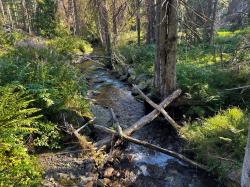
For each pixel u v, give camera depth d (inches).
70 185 213.6
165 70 352.5
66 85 315.9
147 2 297.0
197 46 556.4
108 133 299.0
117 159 259.0
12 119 221.1
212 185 227.9
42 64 329.4
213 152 248.5
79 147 262.2
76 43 814.5
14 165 192.9
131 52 599.2
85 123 301.1
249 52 323.0
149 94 399.2
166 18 326.0
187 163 255.3
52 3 1029.8
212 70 397.4
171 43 334.3
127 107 386.3
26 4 1056.8
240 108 322.0
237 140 246.8
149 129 323.0
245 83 341.4
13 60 374.0
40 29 1021.2
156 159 263.9
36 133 257.6
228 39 609.0
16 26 1075.3
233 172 223.6
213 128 269.9
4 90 244.8
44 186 206.1
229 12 781.9
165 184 231.3
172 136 305.7
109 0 318.7
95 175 230.5
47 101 261.6
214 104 338.0
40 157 243.3
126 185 226.7
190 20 301.7
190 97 340.5
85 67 629.9
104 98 419.5
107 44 625.9
